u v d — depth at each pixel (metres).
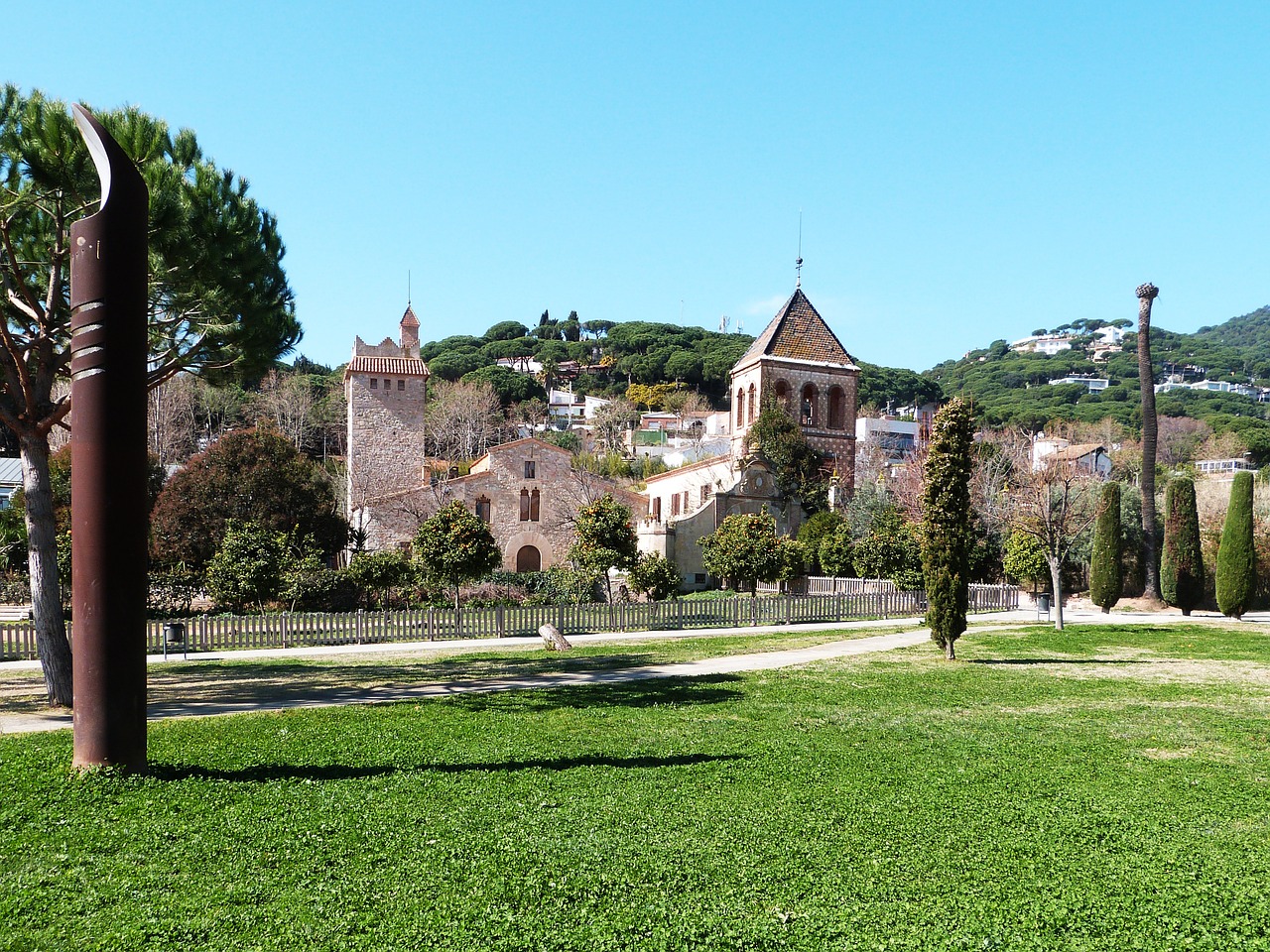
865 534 49.53
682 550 51.22
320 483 43.84
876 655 24.94
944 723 15.04
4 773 10.51
